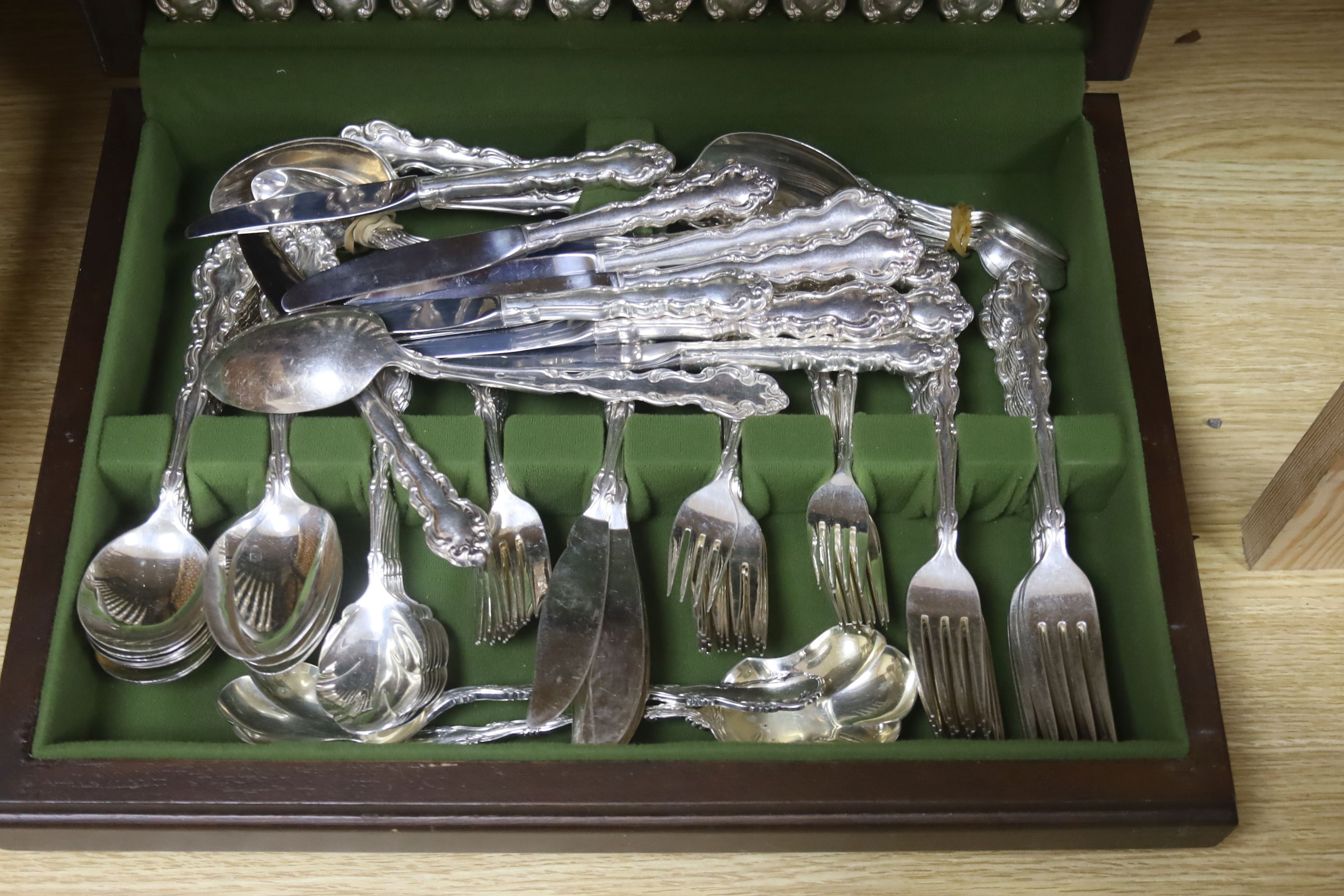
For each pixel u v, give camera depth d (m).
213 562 0.89
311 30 1.02
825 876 0.85
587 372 0.94
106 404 0.91
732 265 0.97
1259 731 0.90
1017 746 0.81
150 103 1.01
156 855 0.85
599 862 0.86
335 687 0.87
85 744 0.81
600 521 0.90
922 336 0.96
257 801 0.80
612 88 1.03
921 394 0.96
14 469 0.97
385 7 1.03
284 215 0.98
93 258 0.97
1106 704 0.87
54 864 0.85
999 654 0.92
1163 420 0.92
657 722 0.89
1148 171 1.09
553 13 1.02
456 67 1.03
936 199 1.07
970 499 0.94
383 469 0.91
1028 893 0.85
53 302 1.02
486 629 0.90
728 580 0.90
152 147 1.00
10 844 0.82
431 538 0.88
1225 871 0.86
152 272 0.98
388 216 1.02
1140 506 0.89
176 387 0.98
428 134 1.05
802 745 0.81
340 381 0.92
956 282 1.03
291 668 0.88
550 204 1.02
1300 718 0.91
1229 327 1.03
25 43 1.11
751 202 1.00
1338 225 1.07
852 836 0.81
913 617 0.89
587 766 0.80
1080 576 0.90
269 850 0.83
